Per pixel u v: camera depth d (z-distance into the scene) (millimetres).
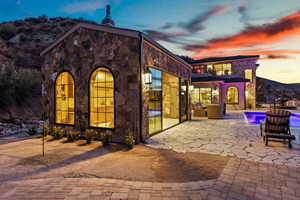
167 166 3955
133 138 5887
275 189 2877
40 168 3850
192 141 6375
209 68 23719
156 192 2809
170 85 12992
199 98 19719
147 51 6699
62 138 7047
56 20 34312
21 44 22938
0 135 8094
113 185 3051
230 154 4812
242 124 10469
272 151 5062
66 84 8062
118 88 6387
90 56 7016
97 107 6953
